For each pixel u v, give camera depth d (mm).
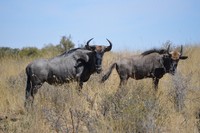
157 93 33562
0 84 38094
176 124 25344
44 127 23812
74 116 24875
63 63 35719
